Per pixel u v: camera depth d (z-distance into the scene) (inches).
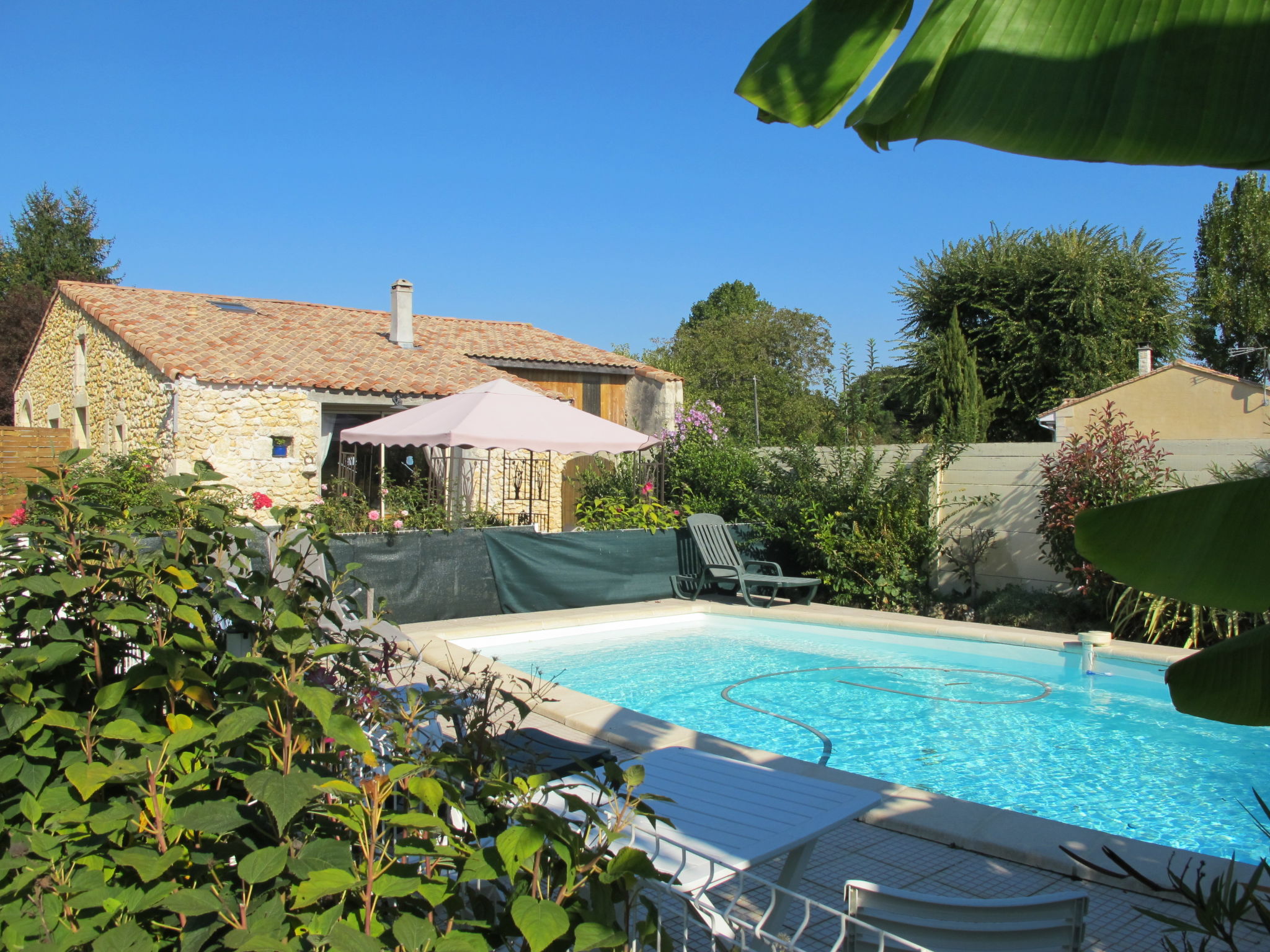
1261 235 1378.0
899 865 176.6
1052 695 355.9
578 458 764.6
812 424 1317.7
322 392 684.1
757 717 330.3
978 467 486.9
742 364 1764.3
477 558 464.1
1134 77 63.2
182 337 714.2
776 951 112.0
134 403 713.0
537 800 131.1
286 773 87.4
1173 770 270.1
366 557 429.4
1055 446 450.3
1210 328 1398.9
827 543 506.6
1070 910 102.4
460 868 85.7
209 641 104.8
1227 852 212.1
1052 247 1232.2
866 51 68.3
